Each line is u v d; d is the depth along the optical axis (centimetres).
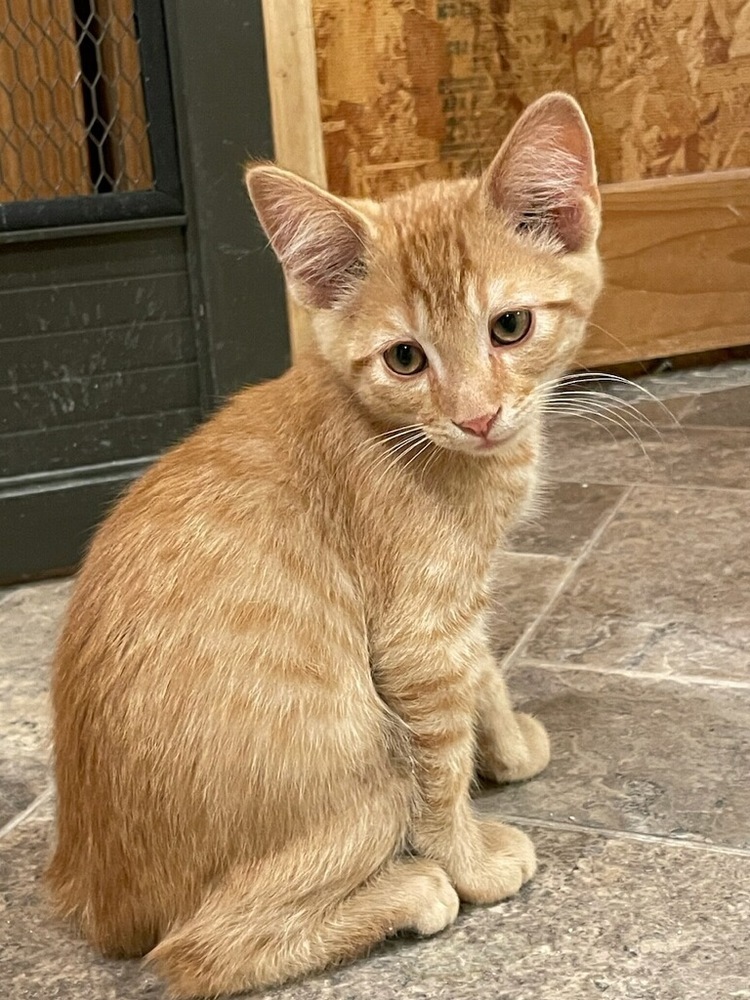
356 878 37
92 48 63
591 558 62
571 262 39
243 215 65
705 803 42
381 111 78
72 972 37
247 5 63
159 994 36
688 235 83
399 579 37
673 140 83
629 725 47
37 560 66
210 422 42
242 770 35
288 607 36
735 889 38
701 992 34
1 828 45
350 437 38
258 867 36
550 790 44
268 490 38
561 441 77
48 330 65
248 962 35
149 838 36
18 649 59
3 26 63
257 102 65
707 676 50
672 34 81
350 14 75
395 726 38
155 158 64
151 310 66
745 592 57
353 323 38
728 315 86
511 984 35
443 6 77
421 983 35
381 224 38
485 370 37
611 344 84
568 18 79
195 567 37
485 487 38
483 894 38
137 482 41
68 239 63
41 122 64
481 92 79
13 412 65
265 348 68
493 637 55
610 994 34
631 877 39
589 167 38
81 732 37
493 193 38
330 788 36
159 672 36
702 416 79
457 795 39
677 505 67
